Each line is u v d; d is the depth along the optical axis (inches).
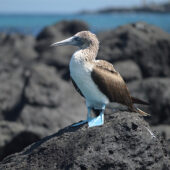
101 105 339.9
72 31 1533.0
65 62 1144.8
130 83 783.7
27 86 801.6
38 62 1194.6
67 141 305.6
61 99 788.0
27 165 304.8
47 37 1498.5
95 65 323.0
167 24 4736.7
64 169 284.8
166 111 714.8
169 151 329.4
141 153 294.8
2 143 558.3
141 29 977.5
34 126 671.8
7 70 1184.2
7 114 799.7
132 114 328.5
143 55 933.2
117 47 935.7
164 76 940.6
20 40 1556.3
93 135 298.8
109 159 287.1
